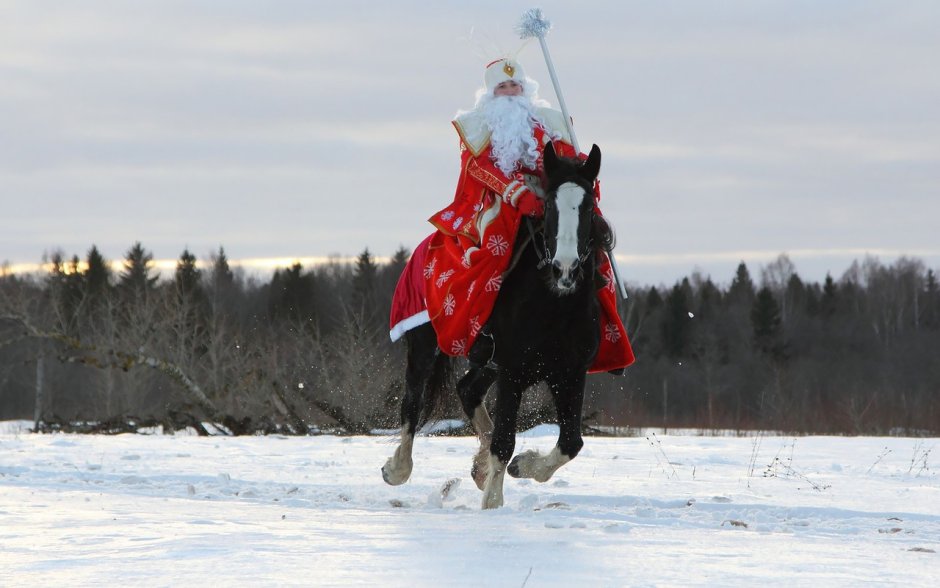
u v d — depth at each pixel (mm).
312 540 7387
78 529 8008
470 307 10047
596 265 9914
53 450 16438
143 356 32156
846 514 9500
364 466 14141
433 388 12148
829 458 15328
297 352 34969
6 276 73312
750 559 6879
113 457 15258
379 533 7816
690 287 95500
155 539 7434
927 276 103875
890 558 7055
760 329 81562
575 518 8891
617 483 11805
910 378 70062
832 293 100250
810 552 7246
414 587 5797
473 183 10602
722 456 15398
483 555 6832
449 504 10555
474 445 17234
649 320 78750
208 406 29031
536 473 10156
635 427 33250
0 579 6074
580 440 10031
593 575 6211
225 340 40938
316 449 16938
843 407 39688
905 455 15898
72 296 71625
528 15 10977
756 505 9852
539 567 6434
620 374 11055
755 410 56094
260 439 19172
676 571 6371
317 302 74438
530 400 21188
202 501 10328
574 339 9812
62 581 5992
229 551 6848
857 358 76938
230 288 81875
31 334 35031
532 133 10453
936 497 10727
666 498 10289
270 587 5762
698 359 72812
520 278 9852
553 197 9414
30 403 65062
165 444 17859
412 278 12016
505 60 10938
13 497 10641
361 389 28516
